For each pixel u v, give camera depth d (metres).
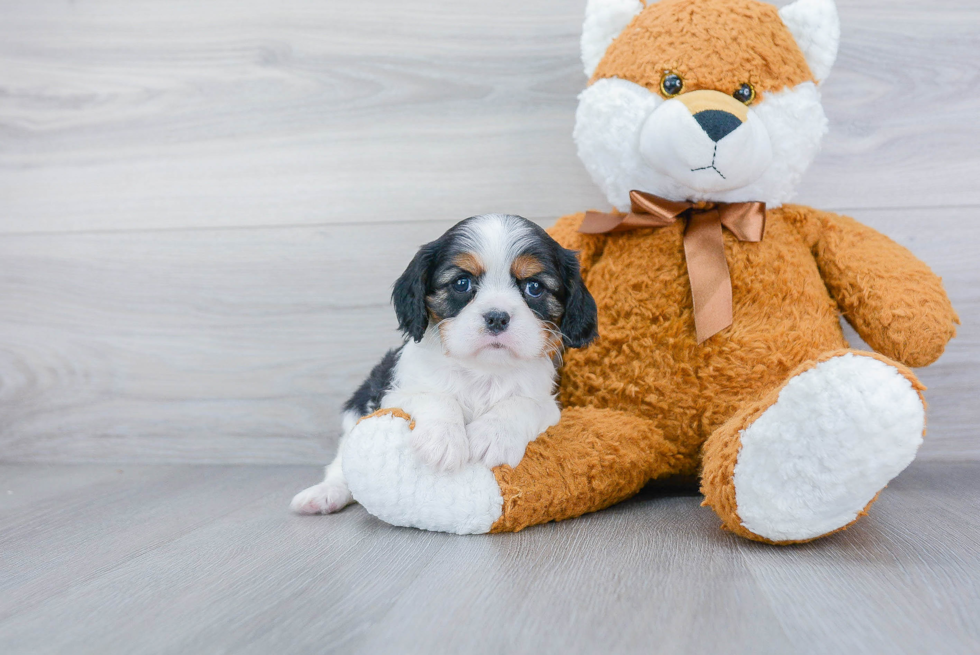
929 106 2.09
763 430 1.29
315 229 2.29
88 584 1.25
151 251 2.35
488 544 1.42
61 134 2.36
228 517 1.70
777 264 1.68
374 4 2.23
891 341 1.61
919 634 0.99
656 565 1.27
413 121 2.24
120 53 2.33
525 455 1.52
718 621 1.04
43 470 2.30
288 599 1.15
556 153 2.20
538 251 1.60
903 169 2.10
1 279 2.40
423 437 1.45
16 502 1.89
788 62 1.66
